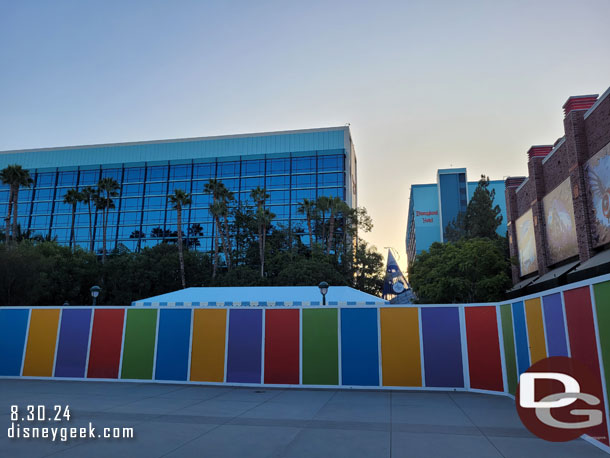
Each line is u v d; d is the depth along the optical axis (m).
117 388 15.09
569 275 22.81
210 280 62.56
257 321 16.45
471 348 14.67
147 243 94.19
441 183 107.31
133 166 100.88
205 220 93.38
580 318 8.08
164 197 97.38
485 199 60.53
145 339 17.16
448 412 10.58
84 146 104.56
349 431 8.44
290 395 13.62
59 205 101.00
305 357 15.79
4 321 18.33
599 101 22.52
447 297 39.19
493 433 8.27
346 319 15.83
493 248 38.19
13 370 17.78
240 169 96.19
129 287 59.03
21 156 105.81
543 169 31.56
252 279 58.75
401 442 7.57
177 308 17.16
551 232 29.39
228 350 16.41
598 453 6.86
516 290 33.78
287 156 95.00
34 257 46.06
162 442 7.55
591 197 23.20
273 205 92.06
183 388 15.22
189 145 100.12
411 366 15.06
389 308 15.63
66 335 17.75
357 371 15.35
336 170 92.56
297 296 26.48
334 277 55.69
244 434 8.17
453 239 65.88
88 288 60.12
